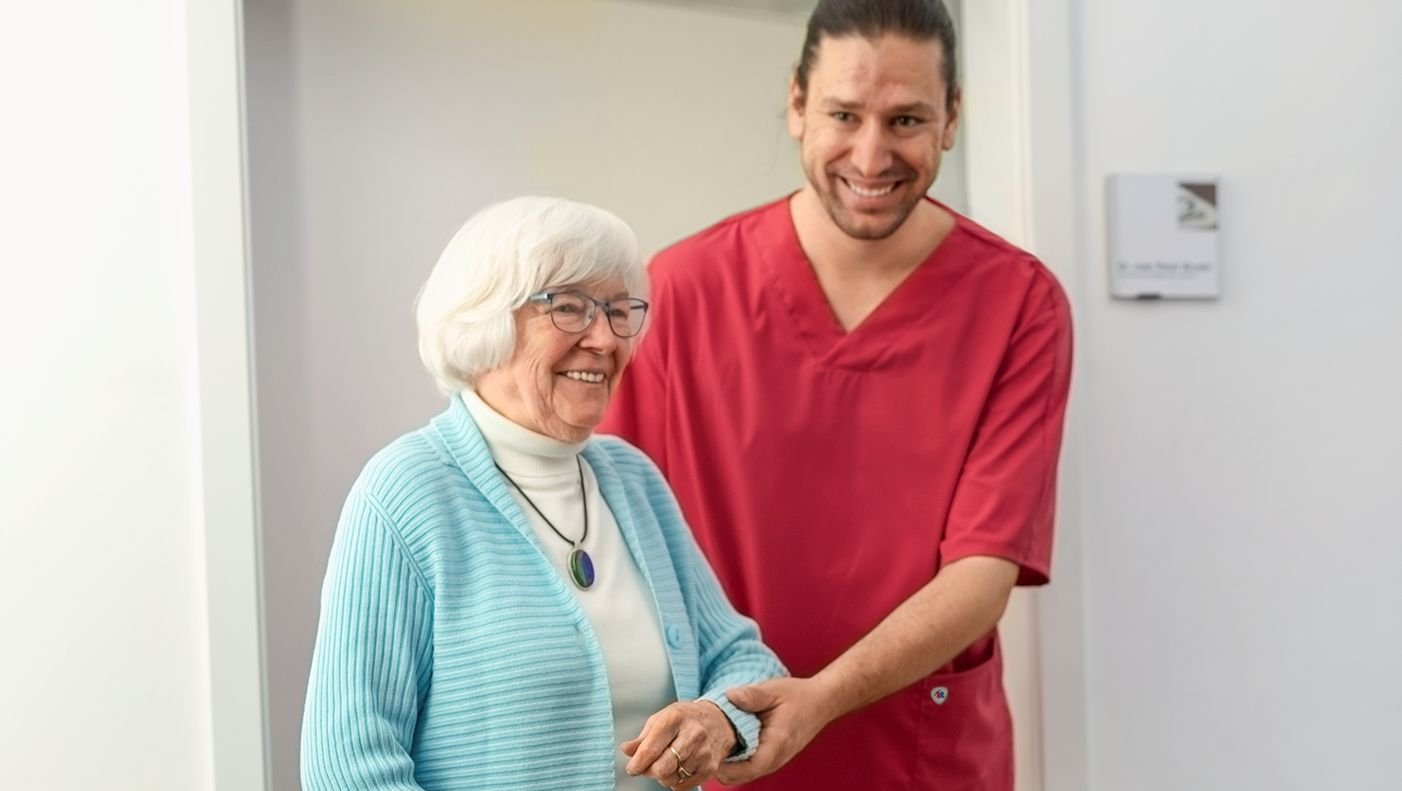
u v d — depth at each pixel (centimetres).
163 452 192
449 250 136
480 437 135
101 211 190
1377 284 242
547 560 132
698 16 245
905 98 171
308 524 216
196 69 191
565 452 138
